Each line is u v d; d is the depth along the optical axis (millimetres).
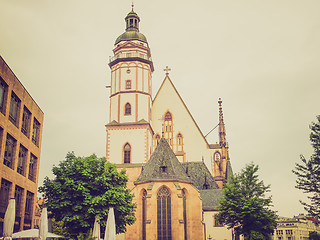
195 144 70312
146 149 62906
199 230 50188
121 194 35750
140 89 66188
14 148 36219
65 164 38031
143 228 50094
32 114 41906
